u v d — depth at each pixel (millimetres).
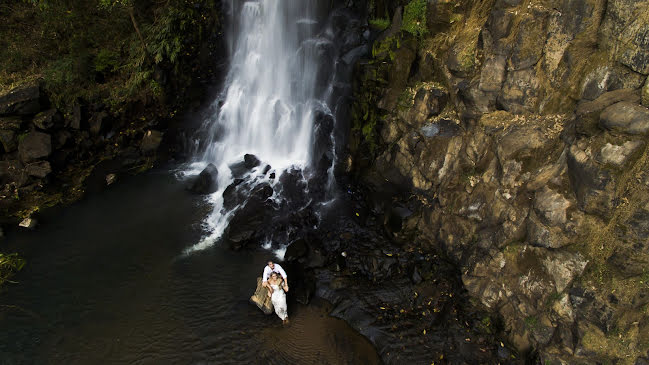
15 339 8492
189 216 12414
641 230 6656
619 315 6984
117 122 15344
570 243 7684
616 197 6977
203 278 10211
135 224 11969
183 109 16188
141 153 14984
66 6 15766
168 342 8562
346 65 13711
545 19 8711
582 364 7430
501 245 8859
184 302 9523
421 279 9844
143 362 8141
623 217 6875
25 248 10883
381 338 8617
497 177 9266
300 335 8812
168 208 12727
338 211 12156
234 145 15391
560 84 8609
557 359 7688
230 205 12383
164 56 15859
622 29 7469
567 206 7703
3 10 15875
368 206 12156
